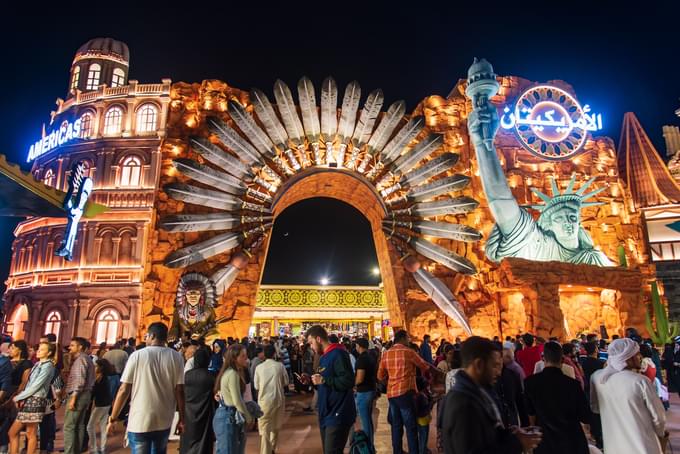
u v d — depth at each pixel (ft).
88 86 105.40
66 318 80.38
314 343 24.02
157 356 19.06
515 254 78.02
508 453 10.08
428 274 77.25
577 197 81.61
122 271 80.28
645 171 102.94
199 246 69.92
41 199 60.90
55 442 34.22
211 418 21.67
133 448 18.03
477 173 85.61
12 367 25.39
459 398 10.36
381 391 48.73
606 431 15.70
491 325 77.56
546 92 93.81
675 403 46.44
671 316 90.33
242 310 72.90
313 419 42.65
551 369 16.22
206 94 80.28
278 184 77.41
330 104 77.92
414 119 76.84
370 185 80.28
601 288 77.15
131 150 85.61
